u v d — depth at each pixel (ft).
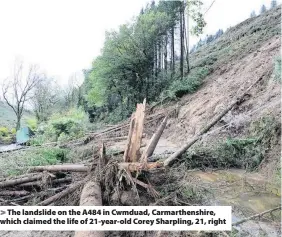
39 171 21.85
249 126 24.68
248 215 13.97
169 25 63.87
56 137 48.29
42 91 119.44
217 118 24.04
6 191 19.56
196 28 59.72
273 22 53.62
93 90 77.56
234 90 33.12
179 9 62.59
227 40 70.13
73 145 39.60
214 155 22.26
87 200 14.85
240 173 19.98
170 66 69.05
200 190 16.85
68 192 17.61
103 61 66.28
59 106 126.72
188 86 48.52
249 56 39.96
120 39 63.72
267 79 28.12
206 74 50.75
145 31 61.98
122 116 70.90
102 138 41.98
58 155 28.94
